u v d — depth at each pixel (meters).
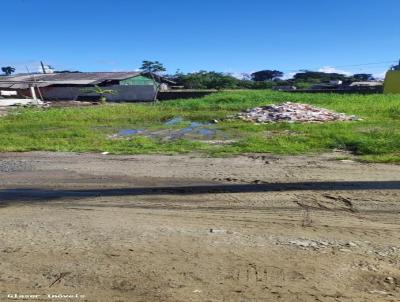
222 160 11.48
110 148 13.95
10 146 14.88
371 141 13.27
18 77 65.44
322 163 10.73
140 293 4.14
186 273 4.51
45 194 8.22
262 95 39.97
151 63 79.56
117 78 57.88
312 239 5.46
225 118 23.38
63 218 6.46
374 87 55.16
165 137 17.08
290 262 4.77
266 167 10.33
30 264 4.78
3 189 8.74
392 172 9.41
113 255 4.96
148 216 6.54
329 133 15.52
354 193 7.66
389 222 6.15
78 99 57.28
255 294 4.09
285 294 4.09
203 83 76.81
